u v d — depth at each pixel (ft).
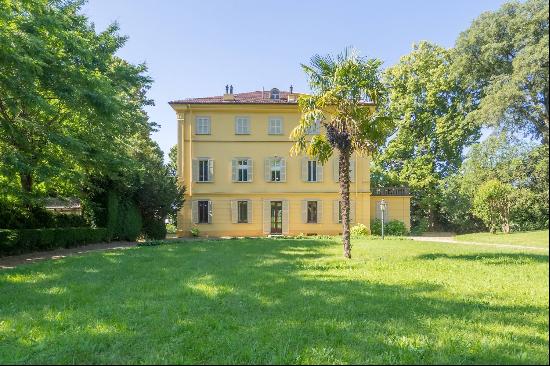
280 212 100.27
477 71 63.87
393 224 102.73
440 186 119.75
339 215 100.27
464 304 20.01
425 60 126.93
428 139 125.39
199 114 99.50
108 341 14.96
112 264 37.42
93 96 45.24
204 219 99.14
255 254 45.91
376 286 24.95
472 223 101.76
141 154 90.74
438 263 36.17
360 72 42.47
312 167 100.68
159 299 21.85
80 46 46.42
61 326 16.89
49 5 45.68
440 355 12.98
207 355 13.42
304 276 29.22
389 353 13.30
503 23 43.52
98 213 71.67
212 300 21.27
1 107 40.73
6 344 14.96
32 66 37.06
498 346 13.80
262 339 14.88
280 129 100.42
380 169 133.39
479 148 45.11
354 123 42.19
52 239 55.16
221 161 99.50
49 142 46.96
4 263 42.70
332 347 14.05
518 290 23.43
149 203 80.89
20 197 49.47
